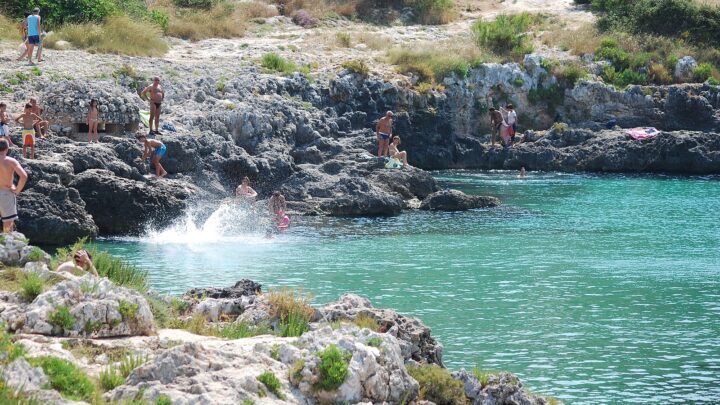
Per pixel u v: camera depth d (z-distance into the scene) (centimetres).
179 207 6203
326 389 2095
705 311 4231
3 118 5953
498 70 10412
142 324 2452
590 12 12350
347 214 7038
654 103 10525
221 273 4831
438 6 12012
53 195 5662
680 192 8269
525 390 2538
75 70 7738
